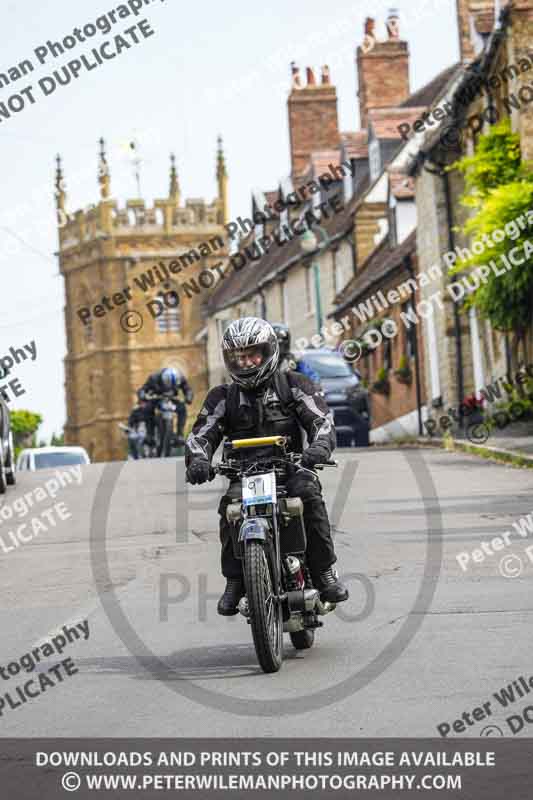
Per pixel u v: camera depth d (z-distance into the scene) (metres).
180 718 17.11
